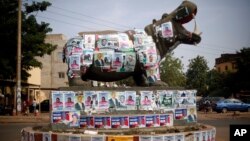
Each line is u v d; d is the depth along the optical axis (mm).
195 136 9508
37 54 29844
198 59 61344
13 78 31562
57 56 50625
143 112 10289
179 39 11398
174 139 9078
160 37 11227
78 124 9859
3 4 28016
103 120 9719
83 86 10188
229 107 33719
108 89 10227
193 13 11250
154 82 10875
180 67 52094
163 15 11484
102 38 10523
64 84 50719
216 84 56469
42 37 29297
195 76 60781
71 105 9883
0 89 35844
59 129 9719
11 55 29062
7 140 14156
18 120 23688
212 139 10312
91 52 10398
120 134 9039
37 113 29234
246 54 47781
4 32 27891
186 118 10828
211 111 34469
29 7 29203
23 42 28203
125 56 10555
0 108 29797
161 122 10188
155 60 10781
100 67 10453
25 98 39719
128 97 10250
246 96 45344
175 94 10789
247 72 47500
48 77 50031
